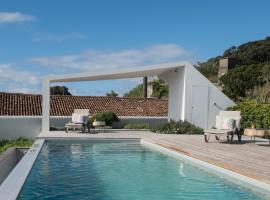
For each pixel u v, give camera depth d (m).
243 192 7.90
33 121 24.78
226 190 8.12
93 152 14.23
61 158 12.75
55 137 17.41
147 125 26.36
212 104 21.25
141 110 33.50
